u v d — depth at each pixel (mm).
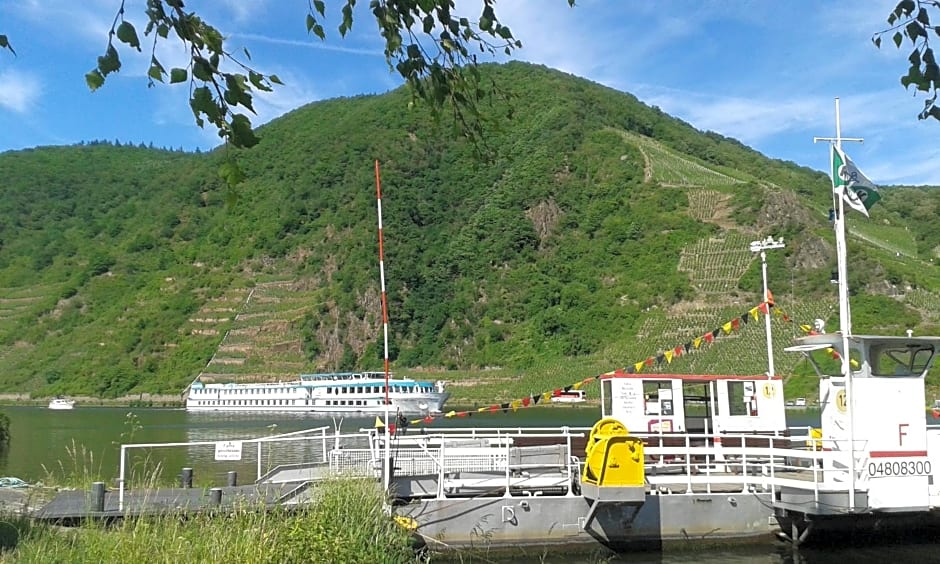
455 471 17391
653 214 151875
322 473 16266
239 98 5250
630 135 195875
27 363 156875
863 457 16188
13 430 70312
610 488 15430
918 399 16688
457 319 148125
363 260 162750
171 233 196000
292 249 178625
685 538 16781
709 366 55344
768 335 20812
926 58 6035
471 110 6570
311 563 11016
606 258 147125
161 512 12133
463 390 124375
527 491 17375
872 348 16797
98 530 11617
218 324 159500
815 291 80875
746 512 17109
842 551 16984
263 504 12539
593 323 129500
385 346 16234
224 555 10219
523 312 143750
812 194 173500
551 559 16172
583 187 172750
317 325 152000
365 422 98375
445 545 15938
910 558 16531
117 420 92125
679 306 122312
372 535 12312
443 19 6160
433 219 180375
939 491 16547
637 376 19188
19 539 11219
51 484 21047
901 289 79500
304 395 116812
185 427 81875
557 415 66125
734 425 19297
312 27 5719
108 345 155250
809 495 15961
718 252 132000
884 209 148875
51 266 194875
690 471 17750
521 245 160625
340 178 193625
